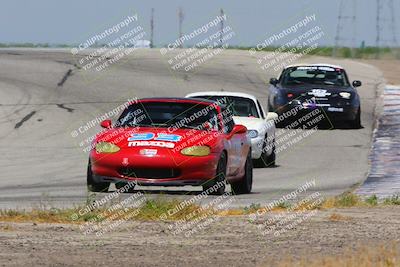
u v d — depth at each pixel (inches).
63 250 1056.2
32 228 1213.7
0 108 3346.5
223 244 1114.1
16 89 3668.8
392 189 1899.6
